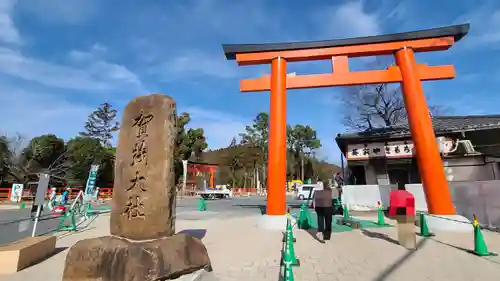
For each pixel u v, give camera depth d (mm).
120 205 5812
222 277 5230
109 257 4789
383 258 6406
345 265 5898
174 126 6324
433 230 9742
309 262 6141
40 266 5992
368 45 12133
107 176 42406
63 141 38500
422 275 5238
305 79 12219
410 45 11883
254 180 60625
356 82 11945
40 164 36000
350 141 18125
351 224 10859
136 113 6355
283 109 11695
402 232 7621
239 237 9062
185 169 44594
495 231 9453
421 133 10875
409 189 15273
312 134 61156
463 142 15242
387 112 27547
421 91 11359
